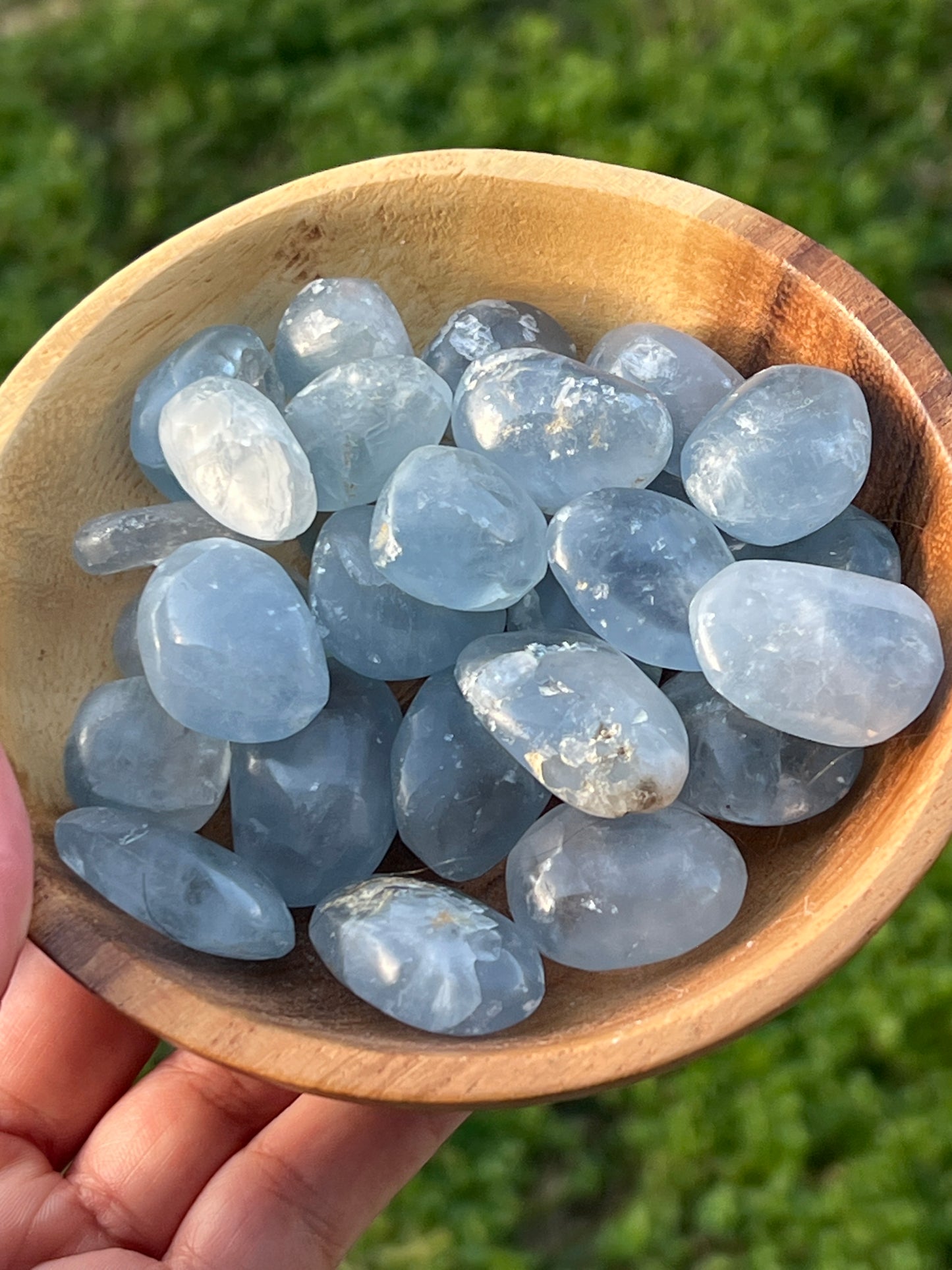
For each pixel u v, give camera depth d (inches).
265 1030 5.3
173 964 5.7
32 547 6.9
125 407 7.5
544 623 7.0
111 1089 7.7
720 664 6.1
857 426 6.5
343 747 6.5
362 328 7.3
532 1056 5.1
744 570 6.2
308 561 7.6
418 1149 7.5
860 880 5.5
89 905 5.7
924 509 6.6
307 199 7.5
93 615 7.2
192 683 6.3
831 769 6.2
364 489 7.0
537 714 6.0
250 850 6.5
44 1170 7.3
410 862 6.9
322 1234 7.2
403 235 7.8
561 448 6.7
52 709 6.8
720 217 7.2
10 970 5.6
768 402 6.6
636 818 6.1
